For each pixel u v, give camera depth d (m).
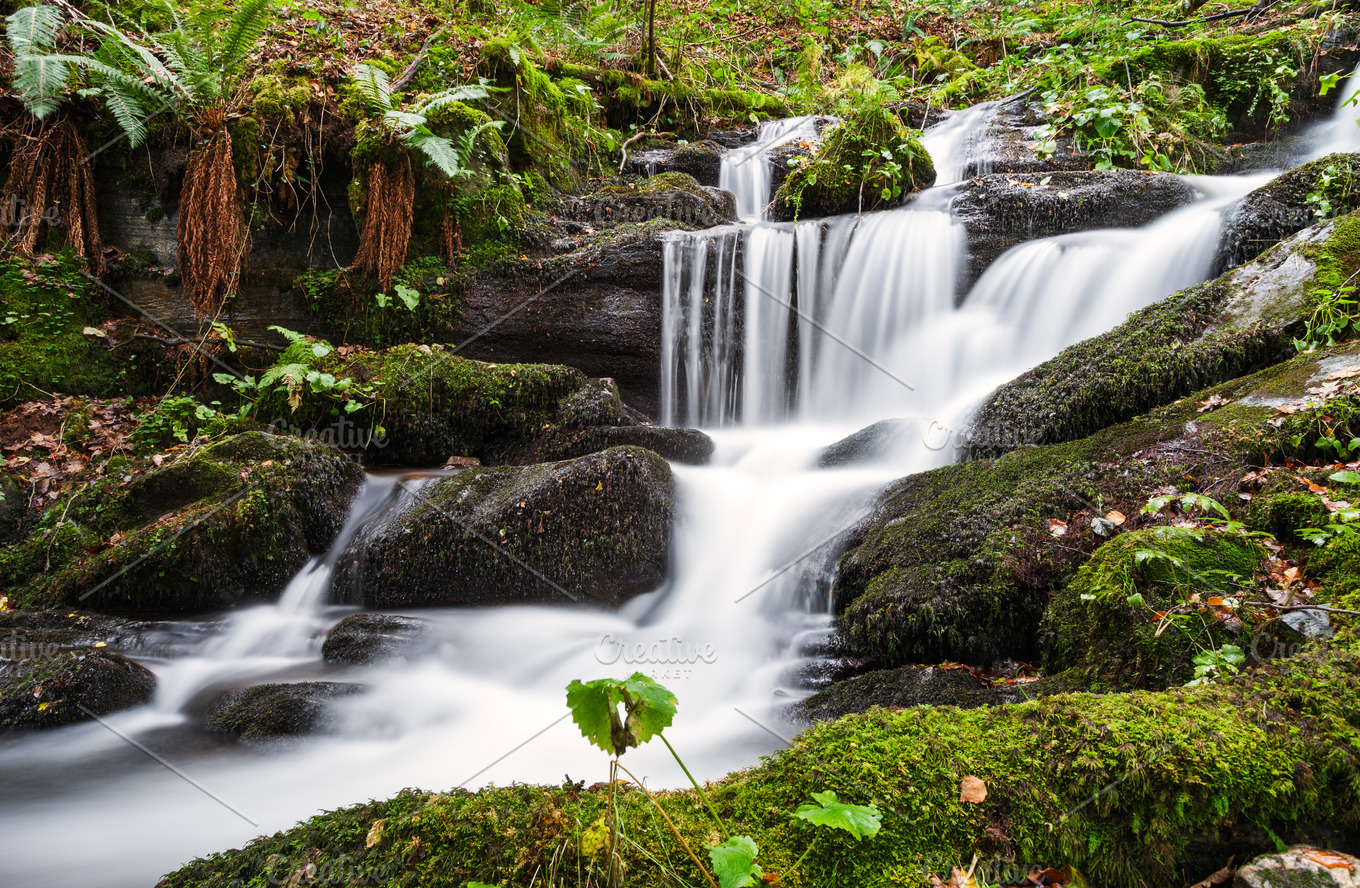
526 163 7.62
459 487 4.75
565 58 10.03
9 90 5.84
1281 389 3.74
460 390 5.80
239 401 6.18
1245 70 8.07
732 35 11.99
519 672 3.84
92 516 4.83
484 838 1.77
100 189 6.26
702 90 10.13
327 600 4.55
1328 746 1.87
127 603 4.42
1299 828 1.83
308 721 3.22
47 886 2.36
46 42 5.59
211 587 4.46
